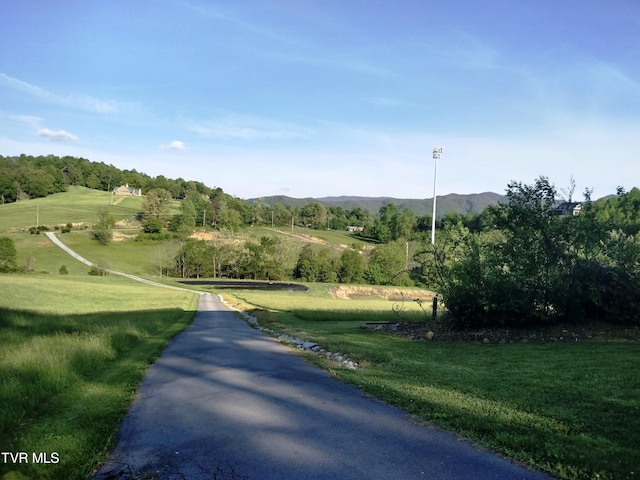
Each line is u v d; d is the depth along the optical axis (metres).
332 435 5.15
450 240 17.56
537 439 4.74
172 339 15.74
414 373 8.45
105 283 58.41
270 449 4.78
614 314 12.84
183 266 87.19
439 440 4.90
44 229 98.44
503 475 4.01
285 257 89.56
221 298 49.94
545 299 13.35
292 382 8.12
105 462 4.61
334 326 19.44
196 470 4.32
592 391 6.59
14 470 4.39
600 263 13.22
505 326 13.76
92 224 106.69
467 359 9.93
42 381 7.60
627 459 4.18
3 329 15.33
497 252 14.50
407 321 18.72
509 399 6.34
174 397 7.26
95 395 7.32
